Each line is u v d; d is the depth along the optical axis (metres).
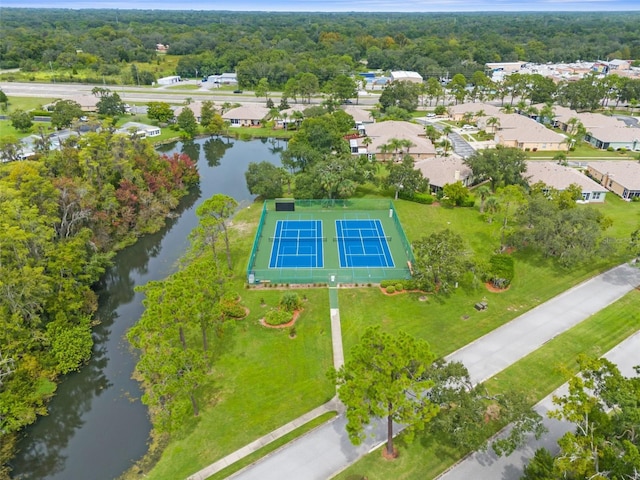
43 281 49.75
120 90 183.62
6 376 43.88
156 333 38.81
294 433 38.19
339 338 49.66
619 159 107.88
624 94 151.12
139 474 36.19
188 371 36.78
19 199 54.09
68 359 47.88
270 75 188.50
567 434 28.14
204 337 45.84
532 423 32.75
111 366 48.81
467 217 78.56
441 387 34.09
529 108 138.25
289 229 75.94
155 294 39.34
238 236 73.62
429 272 54.66
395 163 90.25
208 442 38.00
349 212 81.94
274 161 114.56
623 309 52.78
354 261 65.25
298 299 54.41
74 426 41.66
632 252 57.72
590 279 59.16
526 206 63.78
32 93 172.88
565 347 47.06
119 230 74.62
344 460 35.66
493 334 49.53
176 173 91.56
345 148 102.56
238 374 45.00
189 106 146.62
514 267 62.50
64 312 52.22
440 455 35.84
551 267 62.00
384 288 58.38
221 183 100.38
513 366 44.75
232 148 126.88
